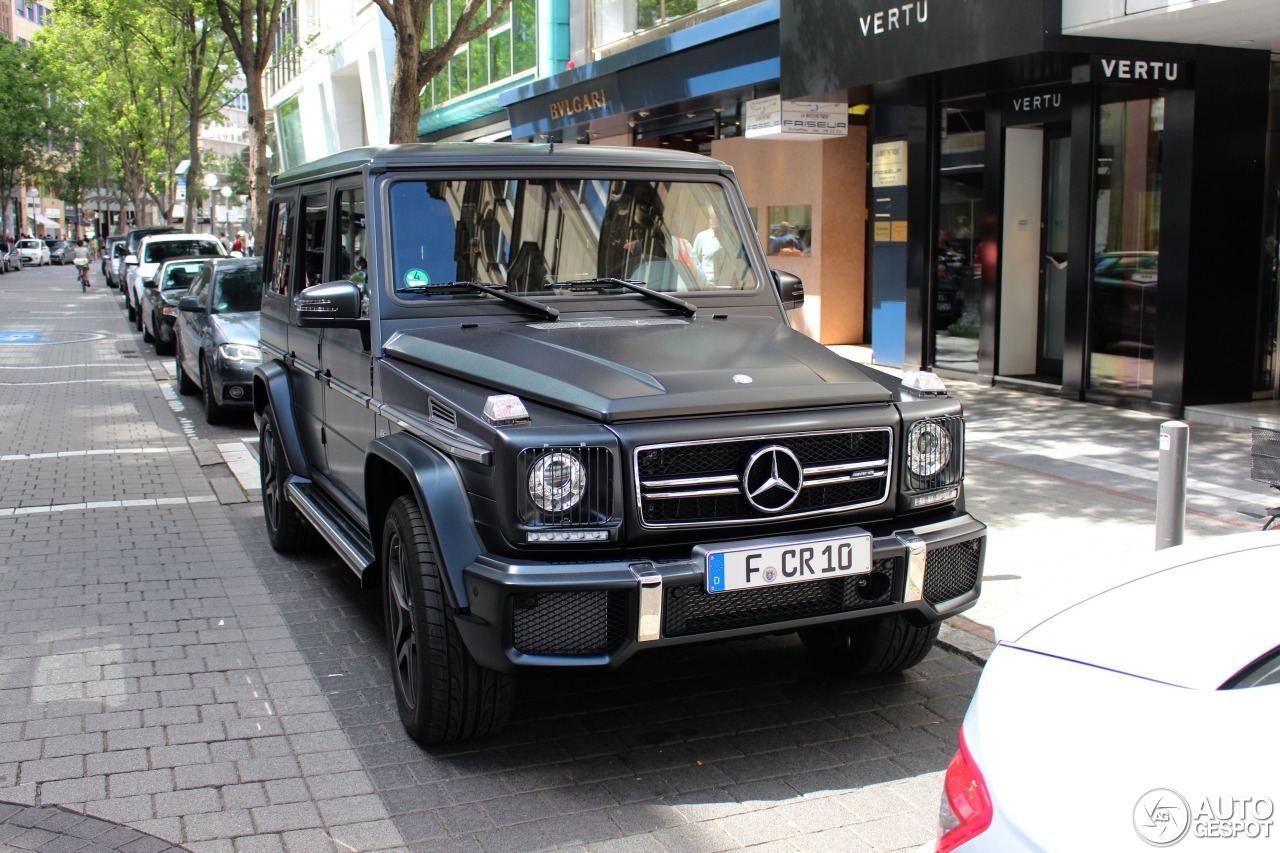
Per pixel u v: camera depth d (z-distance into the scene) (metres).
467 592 3.72
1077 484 8.23
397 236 4.86
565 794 3.89
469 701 3.98
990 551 6.60
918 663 5.01
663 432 3.71
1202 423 10.45
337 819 3.72
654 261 5.20
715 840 3.58
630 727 4.45
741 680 4.93
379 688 4.86
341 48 33.38
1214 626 2.25
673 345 4.37
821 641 4.96
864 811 3.77
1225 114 10.31
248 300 13.02
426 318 4.78
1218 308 10.60
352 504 5.42
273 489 6.96
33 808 3.78
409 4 13.48
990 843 1.96
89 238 95.31
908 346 14.26
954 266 13.70
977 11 10.21
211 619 5.78
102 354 19.44
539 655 3.62
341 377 5.41
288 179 6.65
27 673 5.02
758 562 3.69
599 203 5.17
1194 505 7.49
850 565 3.82
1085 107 11.45
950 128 13.52
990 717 2.14
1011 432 10.23
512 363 4.14
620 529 3.68
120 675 5.00
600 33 19.59
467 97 24.81
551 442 3.63
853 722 4.48
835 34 12.09
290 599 6.11
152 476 9.44
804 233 17.05
